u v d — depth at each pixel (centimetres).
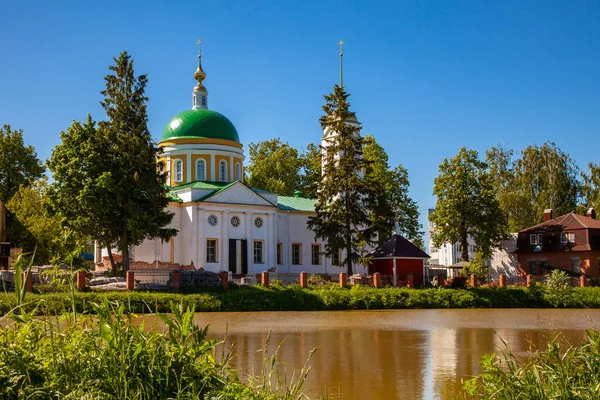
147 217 5044
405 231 8594
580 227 7419
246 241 6681
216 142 7019
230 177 7081
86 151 5050
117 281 4681
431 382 1894
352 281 5744
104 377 1110
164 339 1211
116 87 5266
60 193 5066
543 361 1432
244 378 1844
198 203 6378
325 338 2928
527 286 5712
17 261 1181
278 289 4825
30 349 1172
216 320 3744
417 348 2616
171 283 4653
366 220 6312
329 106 6456
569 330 3434
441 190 7606
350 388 1800
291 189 9756
